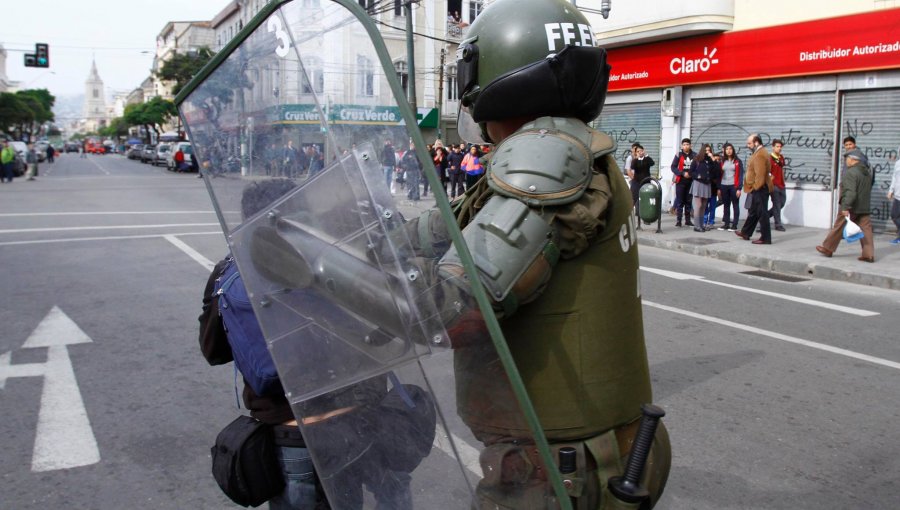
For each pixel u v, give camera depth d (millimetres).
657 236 12961
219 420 4391
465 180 18266
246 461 1826
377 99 1279
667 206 16922
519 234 1283
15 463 3822
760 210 11930
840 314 7352
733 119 15555
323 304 1413
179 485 3609
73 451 3961
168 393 4828
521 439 1333
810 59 13719
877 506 3475
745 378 5262
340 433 1471
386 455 1432
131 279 8469
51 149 56875
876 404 4762
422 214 1294
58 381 5039
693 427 4371
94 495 3508
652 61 16859
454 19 30234
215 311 1979
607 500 1472
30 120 86562
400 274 1302
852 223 10109
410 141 1243
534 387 1444
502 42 1495
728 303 7828
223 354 2098
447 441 1361
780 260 10305
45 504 3420
